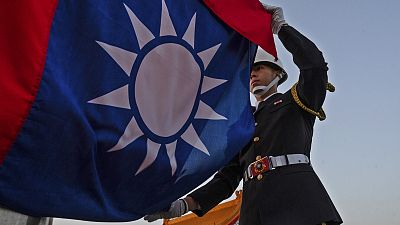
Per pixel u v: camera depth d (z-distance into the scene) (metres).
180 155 5.08
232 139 5.60
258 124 7.16
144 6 4.94
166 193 5.02
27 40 3.80
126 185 4.58
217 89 5.63
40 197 3.77
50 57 3.93
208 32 5.66
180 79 5.18
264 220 6.21
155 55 4.93
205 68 5.52
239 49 6.06
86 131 4.02
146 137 4.71
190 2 5.57
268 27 6.28
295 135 6.71
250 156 6.96
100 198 4.25
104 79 4.38
